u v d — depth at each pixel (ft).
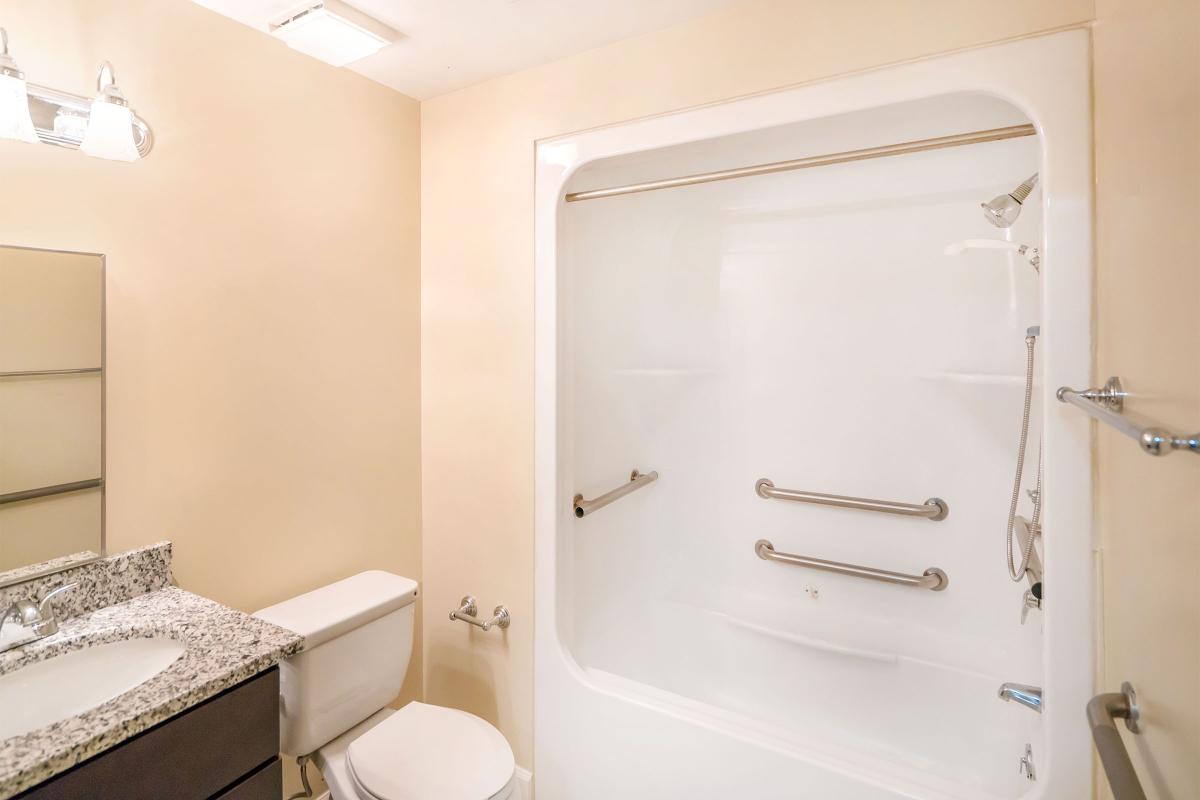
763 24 4.91
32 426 3.94
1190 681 2.06
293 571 5.70
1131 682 3.06
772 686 6.88
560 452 6.16
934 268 6.22
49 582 4.02
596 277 7.02
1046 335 3.97
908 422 6.45
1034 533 4.58
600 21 5.22
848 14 4.58
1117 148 3.34
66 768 2.76
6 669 3.43
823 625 6.86
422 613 7.11
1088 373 3.87
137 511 4.55
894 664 6.26
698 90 5.19
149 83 4.54
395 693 5.79
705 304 7.55
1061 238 3.92
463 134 6.56
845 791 4.54
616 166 6.40
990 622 6.08
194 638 3.86
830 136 5.63
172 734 3.25
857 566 6.73
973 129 5.48
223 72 5.02
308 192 5.73
